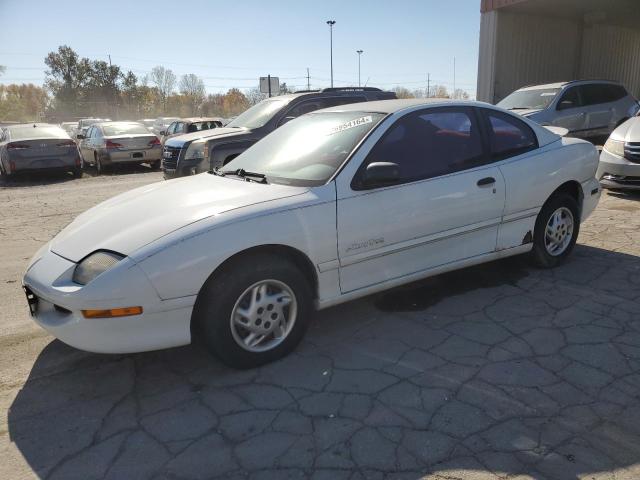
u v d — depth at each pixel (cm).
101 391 308
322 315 399
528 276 458
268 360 324
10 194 1127
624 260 491
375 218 350
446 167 391
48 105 8575
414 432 256
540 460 233
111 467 242
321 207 329
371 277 359
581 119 1177
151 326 287
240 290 304
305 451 246
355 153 354
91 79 8175
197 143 796
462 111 418
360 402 283
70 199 1026
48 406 294
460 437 251
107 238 305
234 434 261
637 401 274
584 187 484
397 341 351
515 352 329
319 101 881
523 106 1210
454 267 402
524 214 438
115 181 1315
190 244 288
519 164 429
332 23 3541
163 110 8481
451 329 365
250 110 926
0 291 482
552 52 1789
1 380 323
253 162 413
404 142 377
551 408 271
